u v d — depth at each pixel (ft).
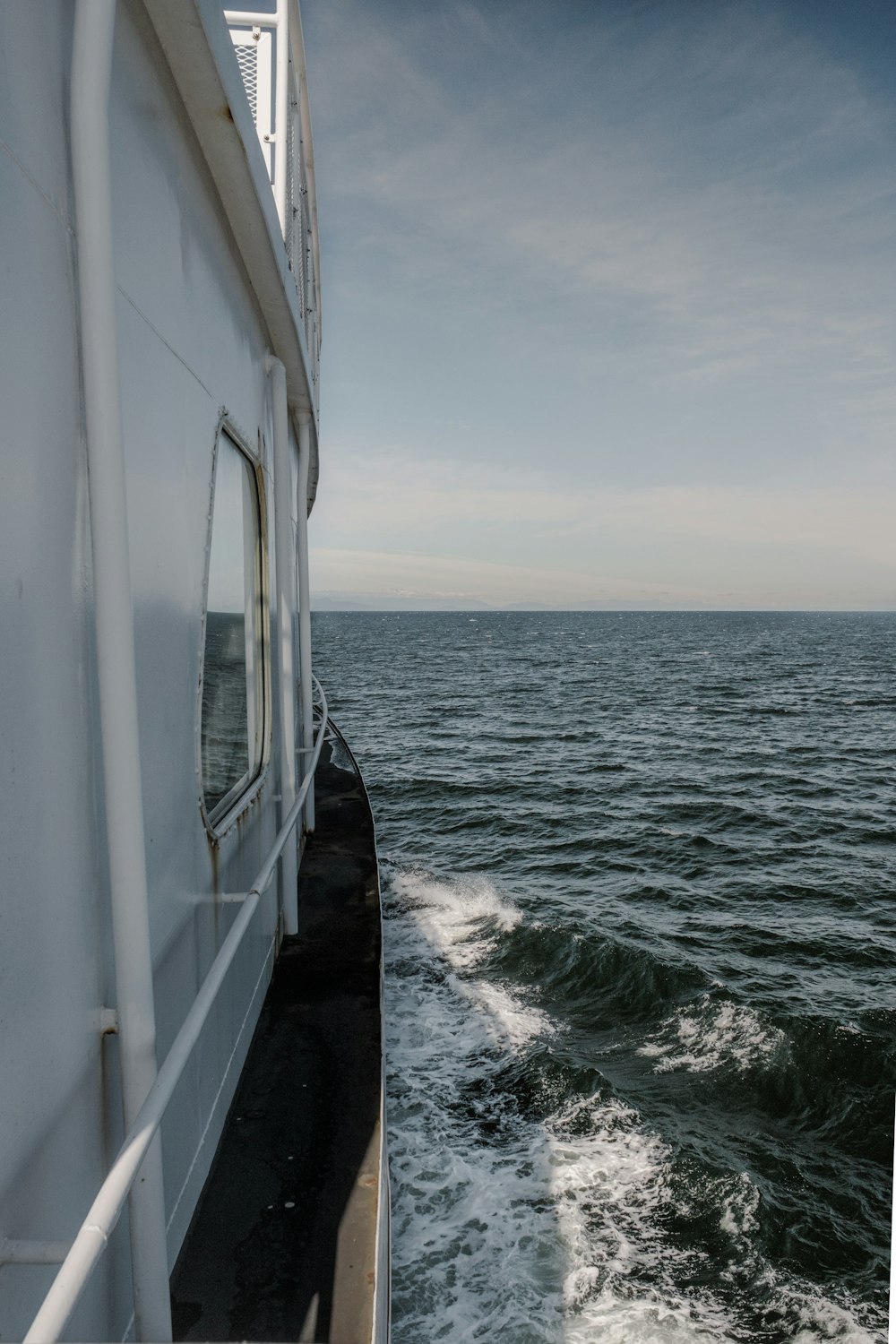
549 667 234.58
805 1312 17.11
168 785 7.92
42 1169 4.91
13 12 4.55
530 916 38.93
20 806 4.62
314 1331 7.77
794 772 82.28
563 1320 15.67
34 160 4.77
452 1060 25.29
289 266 14.35
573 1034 28.68
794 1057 27.66
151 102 7.31
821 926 41.22
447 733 107.65
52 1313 3.40
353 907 18.33
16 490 4.55
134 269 6.88
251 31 15.08
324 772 33.14
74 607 5.41
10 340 4.45
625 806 66.33
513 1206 18.65
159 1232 6.17
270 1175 9.94
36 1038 4.83
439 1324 15.24
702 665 242.99
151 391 7.32
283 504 15.48
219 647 10.69
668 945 37.52
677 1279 17.33
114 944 5.90
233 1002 11.58
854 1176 22.24
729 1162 21.74
